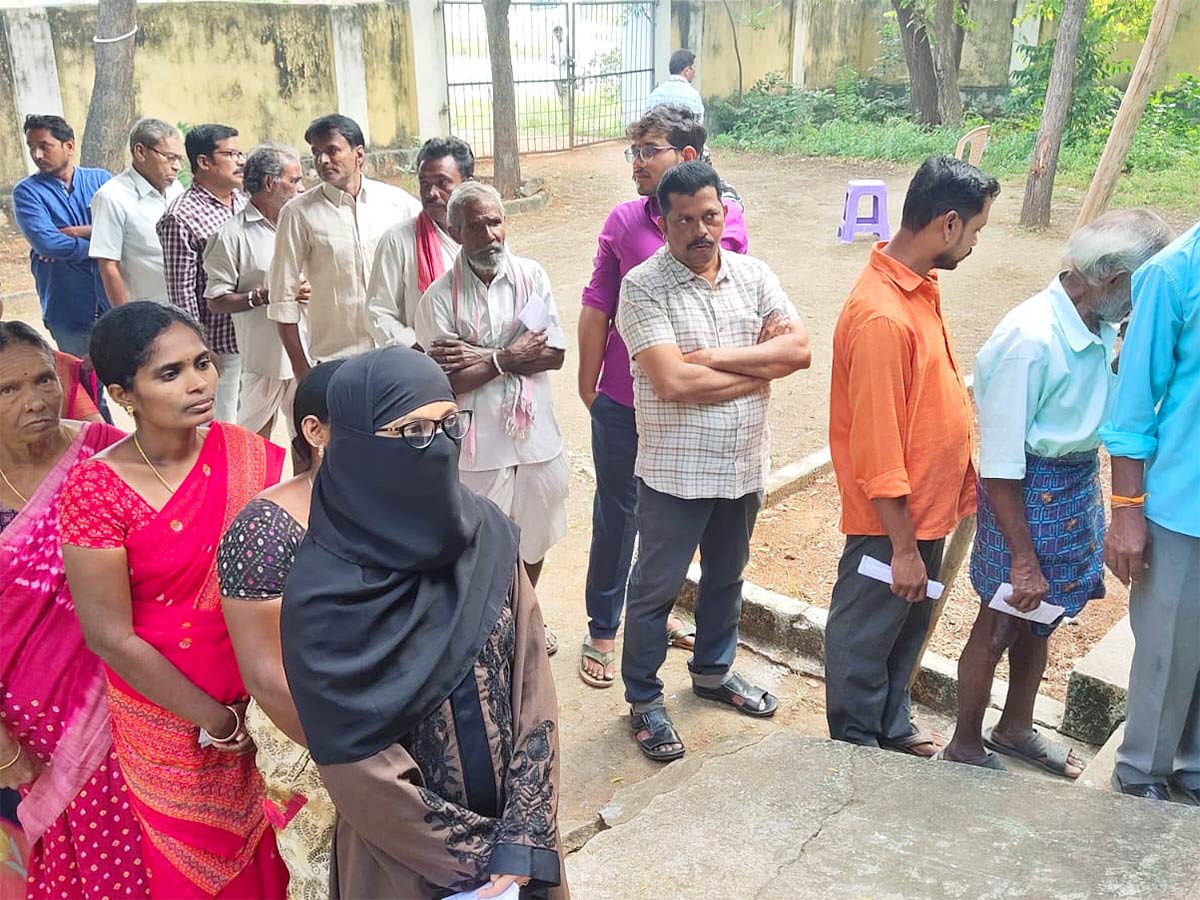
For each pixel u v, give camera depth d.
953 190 3.06
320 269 4.93
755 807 3.13
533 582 4.32
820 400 7.61
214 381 2.40
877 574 3.40
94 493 2.33
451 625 1.86
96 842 2.60
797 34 20.34
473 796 1.91
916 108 18.14
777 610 4.72
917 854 2.79
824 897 2.62
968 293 10.01
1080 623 4.76
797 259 11.52
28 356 2.56
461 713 1.88
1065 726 3.98
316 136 4.80
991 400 3.16
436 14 15.90
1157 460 2.97
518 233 12.94
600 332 4.20
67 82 12.67
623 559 4.38
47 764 2.58
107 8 10.41
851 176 15.95
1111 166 5.26
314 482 1.96
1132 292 2.94
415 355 1.87
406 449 1.78
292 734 2.02
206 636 2.40
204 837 2.47
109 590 2.33
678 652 4.70
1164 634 3.03
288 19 14.41
